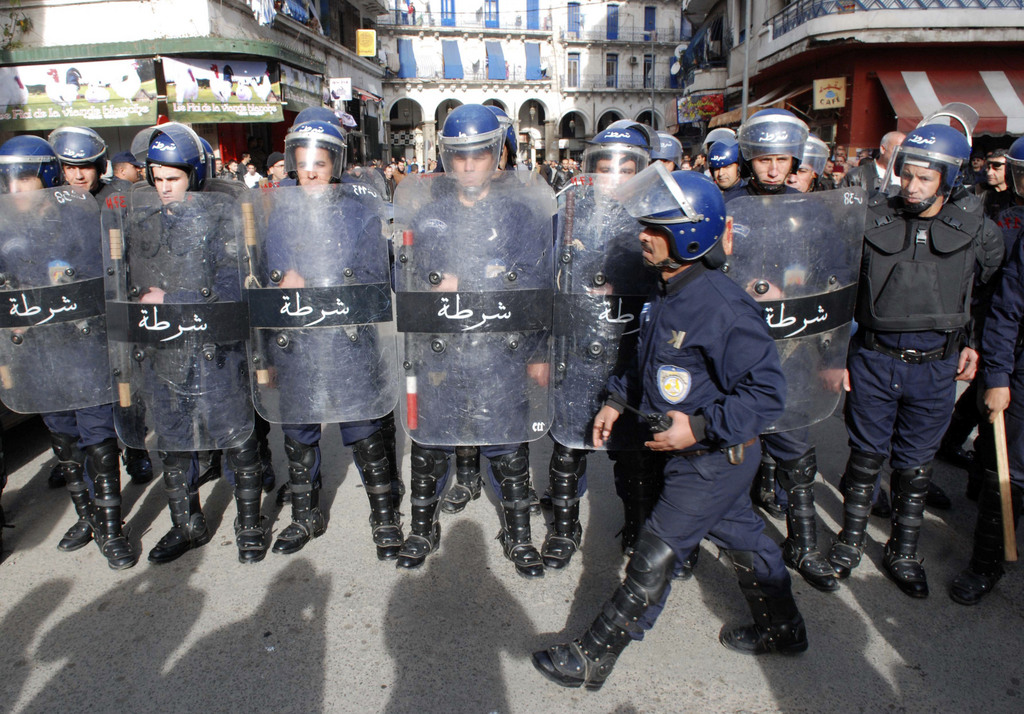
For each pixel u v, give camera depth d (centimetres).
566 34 3672
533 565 304
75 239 304
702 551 328
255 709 231
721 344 207
